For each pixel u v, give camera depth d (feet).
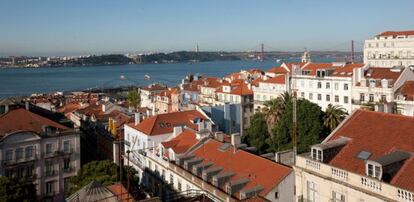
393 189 124.88
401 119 150.71
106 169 238.07
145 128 289.53
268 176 180.24
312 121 292.20
